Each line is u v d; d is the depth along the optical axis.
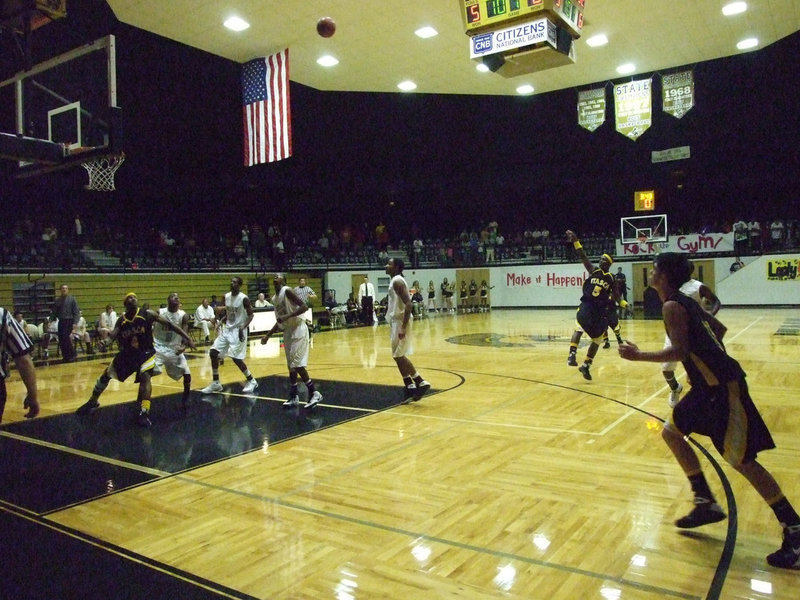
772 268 24.20
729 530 3.62
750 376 8.95
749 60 19.00
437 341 15.45
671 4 11.48
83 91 6.29
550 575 3.11
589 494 4.30
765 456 5.09
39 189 21.38
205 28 11.47
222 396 8.50
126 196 23.45
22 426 6.87
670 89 14.92
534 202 31.30
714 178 27.41
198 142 21.62
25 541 3.72
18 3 5.92
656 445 5.52
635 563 3.22
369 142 25.17
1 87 7.01
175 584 3.11
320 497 4.39
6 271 16.77
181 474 5.04
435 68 14.48
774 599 2.82
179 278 20.89
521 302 29.02
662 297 3.52
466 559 3.32
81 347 16.34
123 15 10.82
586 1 11.27
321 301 25.06
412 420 6.79
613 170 27.98
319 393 7.91
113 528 3.90
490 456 5.32
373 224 30.81
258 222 27.83
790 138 24.78
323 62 13.78
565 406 7.34
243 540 3.66
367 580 3.11
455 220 31.94
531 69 9.99
